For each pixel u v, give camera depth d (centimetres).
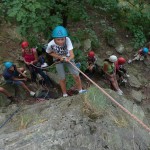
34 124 438
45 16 628
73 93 693
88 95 442
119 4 1030
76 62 782
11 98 698
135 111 492
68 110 434
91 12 1018
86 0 786
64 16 745
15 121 494
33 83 747
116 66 796
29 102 698
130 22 998
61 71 599
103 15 1030
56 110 454
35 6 585
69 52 540
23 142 378
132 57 934
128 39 984
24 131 407
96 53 898
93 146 374
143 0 995
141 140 414
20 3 592
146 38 1002
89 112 417
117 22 1022
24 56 717
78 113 419
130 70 890
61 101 492
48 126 400
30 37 749
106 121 409
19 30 629
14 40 860
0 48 831
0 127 484
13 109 586
